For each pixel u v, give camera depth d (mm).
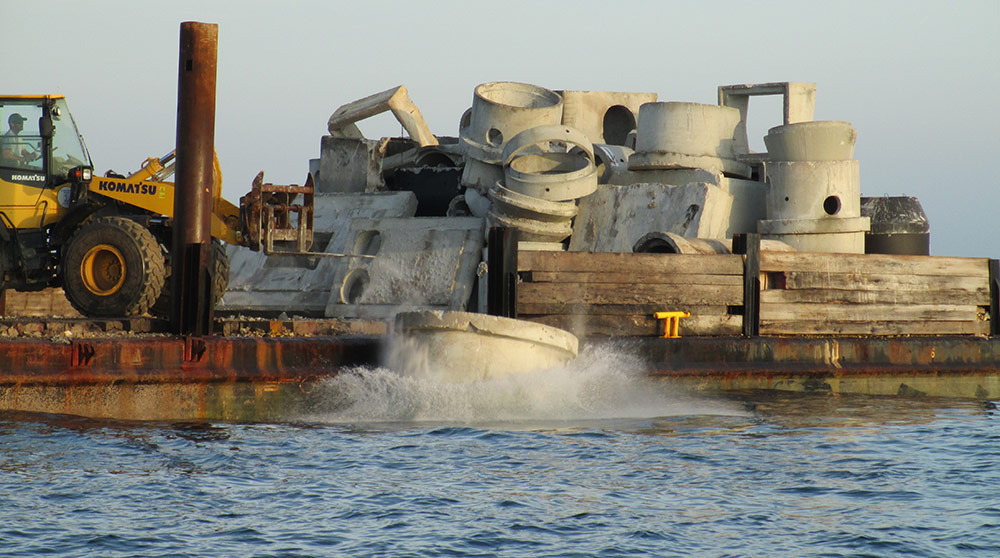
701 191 72312
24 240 61281
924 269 71312
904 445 52031
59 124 62281
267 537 35594
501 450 48219
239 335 56000
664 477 44031
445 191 80500
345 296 72188
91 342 50312
